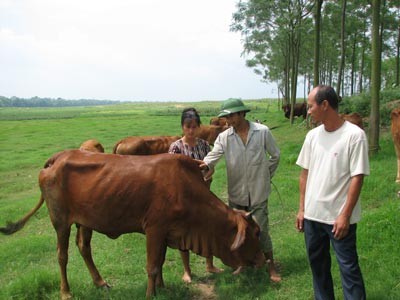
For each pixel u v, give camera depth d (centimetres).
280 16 2469
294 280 488
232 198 514
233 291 479
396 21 2631
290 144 1714
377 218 604
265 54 4000
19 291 505
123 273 564
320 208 372
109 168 462
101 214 461
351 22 2650
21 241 724
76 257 645
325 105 357
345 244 361
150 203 446
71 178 475
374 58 1155
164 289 487
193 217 450
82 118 5609
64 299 493
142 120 4497
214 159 501
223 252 465
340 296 432
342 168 359
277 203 820
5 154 2041
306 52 3512
